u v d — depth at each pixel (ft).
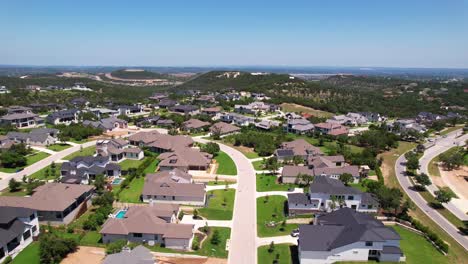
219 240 197.67
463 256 192.34
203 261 176.86
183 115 566.36
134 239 194.49
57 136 422.82
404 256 177.06
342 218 197.57
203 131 497.46
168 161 322.34
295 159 333.21
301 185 286.46
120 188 271.49
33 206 213.46
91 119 538.88
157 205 219.61
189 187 253.44
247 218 227.40
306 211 236.02
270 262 177.58
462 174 342.03
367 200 237.04
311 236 180.86
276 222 222.28
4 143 375.45
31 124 494.59
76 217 227.20
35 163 335.67
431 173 342.03
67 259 175.22
